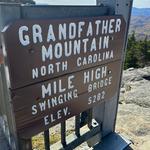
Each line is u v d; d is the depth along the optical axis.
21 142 1.98
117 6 2.28
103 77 2.44
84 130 2.79
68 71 2.03
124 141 3.02
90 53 2.16
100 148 2.89
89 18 2.01
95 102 2.49
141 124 3.70
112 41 2.34
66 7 1.87
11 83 1.65
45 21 1.70
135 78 6.99
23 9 1.64
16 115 1.79
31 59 1.71
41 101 1.93
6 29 1.50
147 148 3.14
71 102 2.21
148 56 34.06
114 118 3.06
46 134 2.24
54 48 1.84
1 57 1.64
